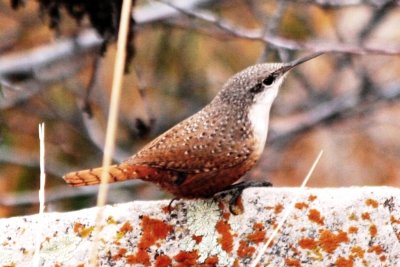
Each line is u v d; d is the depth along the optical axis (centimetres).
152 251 716
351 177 1639
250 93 816
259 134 809
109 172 758
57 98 1430
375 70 1636
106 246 712
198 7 1374
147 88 1494
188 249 718
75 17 1080
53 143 1451
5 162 1400
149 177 777
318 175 1630
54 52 1365
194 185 773
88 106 1157
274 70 830
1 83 1323
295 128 1480
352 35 1608
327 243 704
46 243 712
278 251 708
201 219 728
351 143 1681
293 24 1521
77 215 723
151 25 1455
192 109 1514
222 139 788
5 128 1402
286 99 1594
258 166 1535
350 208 709
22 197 1332
